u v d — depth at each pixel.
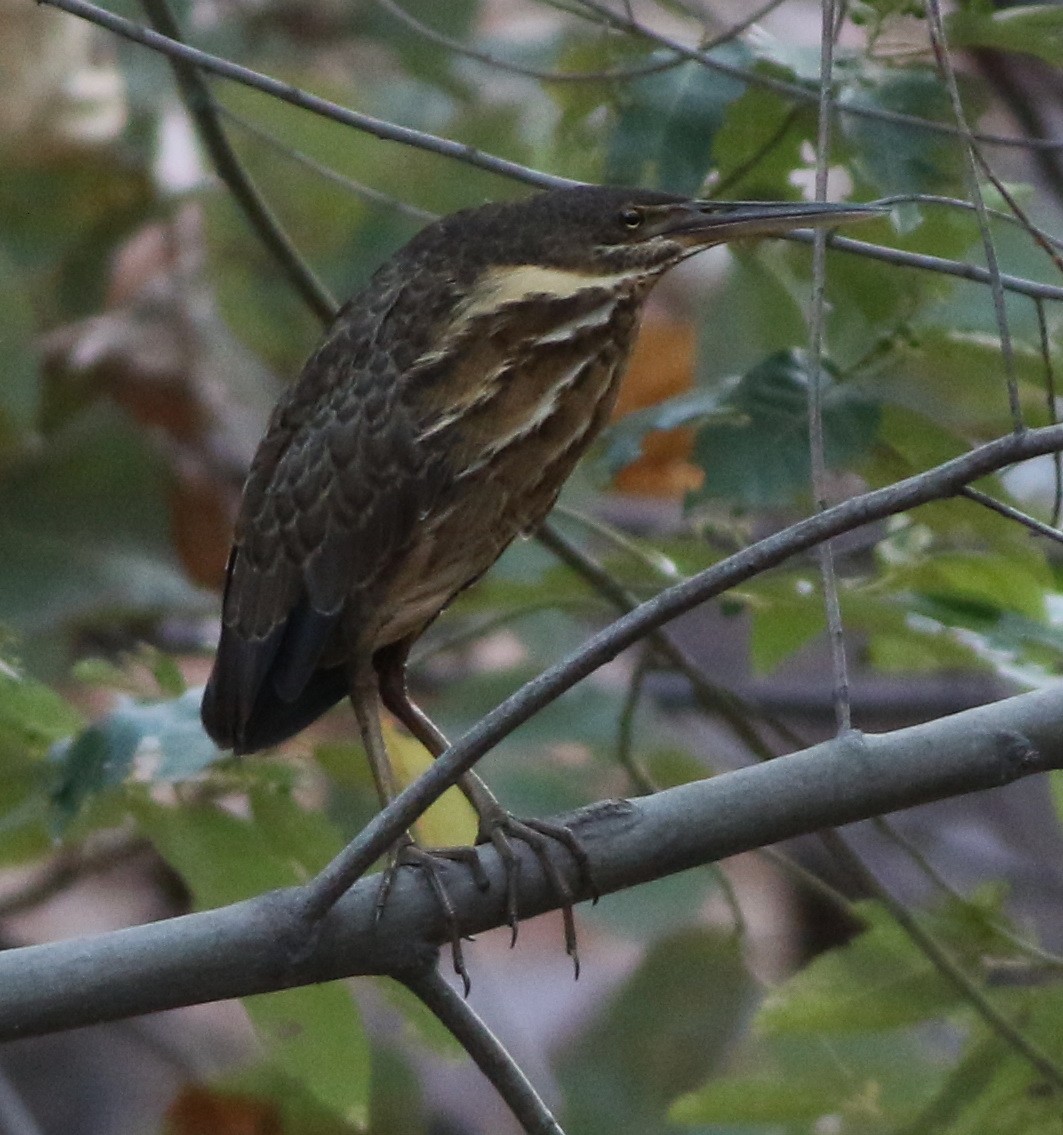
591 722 11.62
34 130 12.62
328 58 13.94
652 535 12.34
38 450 12.34
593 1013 13.71
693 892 12.49
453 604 9.82
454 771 6.45
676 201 8.38
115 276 12.94
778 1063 9.80
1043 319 7.79
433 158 13.27
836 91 8.95
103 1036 14.71
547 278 8.27
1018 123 11.70
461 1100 14.05
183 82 9.30
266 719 8.40
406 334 8.23
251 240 13.42
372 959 6.92
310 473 8.28
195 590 11.99
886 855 14.10
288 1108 12.39
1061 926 13.93
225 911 6.78
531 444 8.28
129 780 8.51
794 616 9.33
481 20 13.34
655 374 12.48
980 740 6.96
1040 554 9.12
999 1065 9.21
